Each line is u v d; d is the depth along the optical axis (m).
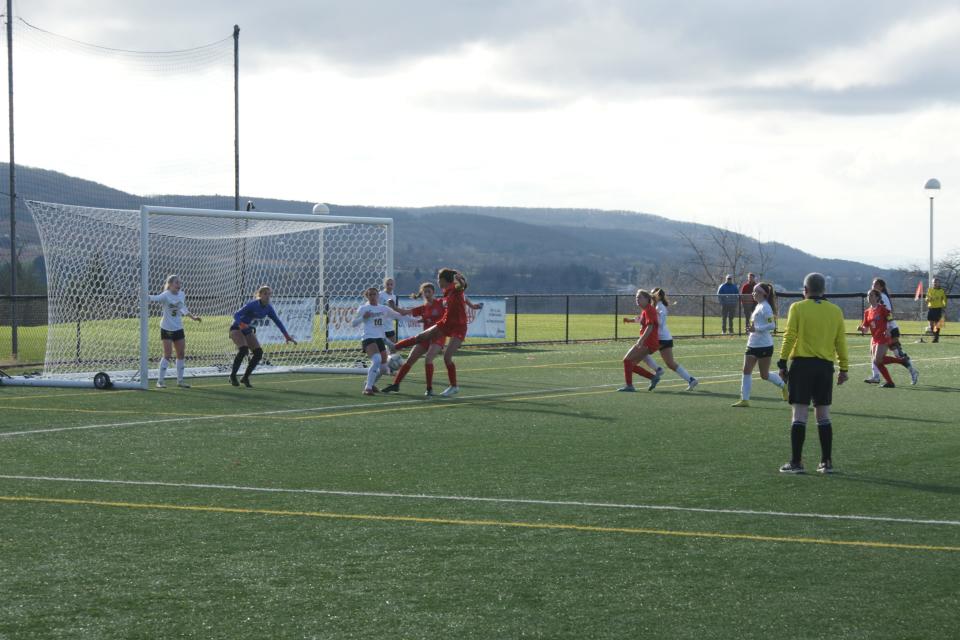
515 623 6.36
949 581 7.25
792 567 7.59
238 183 31.95
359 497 10.05
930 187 40.78
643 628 6.29
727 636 6.16
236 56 31.62
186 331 31.98
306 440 13.82
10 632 6.20
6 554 7.92
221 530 8.70
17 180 37.84
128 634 6.17
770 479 11.04
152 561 7.73
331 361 28.44
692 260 90.31
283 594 6.93
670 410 17.20
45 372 24.17
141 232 20.92
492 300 34.84
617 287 145.62
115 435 14.28
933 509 9.56
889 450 13.06
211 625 6.32
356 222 25.78
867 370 25.81
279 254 30.59
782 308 52.47
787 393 11.59
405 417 16.27
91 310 25.31
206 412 16.94
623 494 10.21
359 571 7.46
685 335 40.78
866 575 7.39
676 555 7.91
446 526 8.84
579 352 32.06
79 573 7.41
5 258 36.62
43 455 12.58
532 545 8.20
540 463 12.01
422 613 6.54
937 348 33.75
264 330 28.31
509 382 22.30
